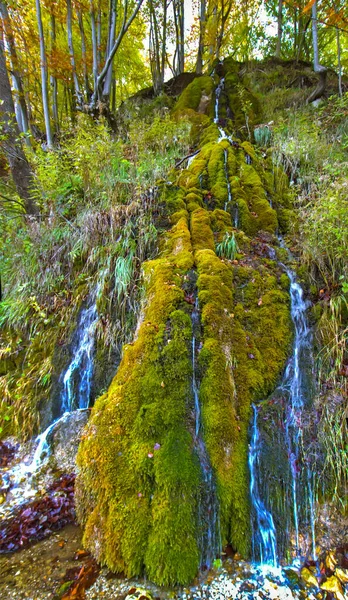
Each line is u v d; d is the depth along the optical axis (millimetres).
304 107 7758
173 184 4543
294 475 2375
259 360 2754
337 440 2508
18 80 7590
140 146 5902
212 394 2414
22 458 3102
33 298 3955
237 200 4340
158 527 1988
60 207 4676
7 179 5941
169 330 2625
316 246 3379
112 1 7609
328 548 2170
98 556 2084
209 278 2967
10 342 3947
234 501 2158
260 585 1959
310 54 12148
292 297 3264
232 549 2131
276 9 12195
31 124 9078
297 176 5141
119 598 1856
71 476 2818
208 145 5582
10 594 1900
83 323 3764
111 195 4344
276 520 2236
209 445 2281
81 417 3156
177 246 3518
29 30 7723
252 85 10062
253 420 2494
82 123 5816
